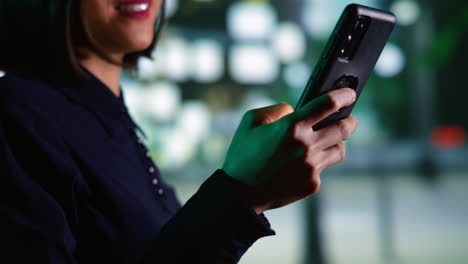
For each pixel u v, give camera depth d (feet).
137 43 4.34
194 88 73.36
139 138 4.40
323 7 31.40
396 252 29.55
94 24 4.28
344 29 3.36
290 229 36.17
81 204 3.73
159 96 65.05
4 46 4.19
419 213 42.09
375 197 51.29
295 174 3.17
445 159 93.40
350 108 3.55
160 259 3.25
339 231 35.65
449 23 26.91
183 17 68.85
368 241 32.37
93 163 3.84
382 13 3.44
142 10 4.33
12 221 3.39
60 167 3.64
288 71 31.76
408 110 108.58
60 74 4.09
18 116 3.66
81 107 4.05
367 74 3.59
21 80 3.83
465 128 122.52
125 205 3.83
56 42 4.09
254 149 3.21
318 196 26.50
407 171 75.82
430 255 28.78
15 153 3.62
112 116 4.21
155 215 4.01
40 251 3.36
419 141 78.38
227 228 3.23
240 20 64.64
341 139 3.24
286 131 3.08
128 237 3.79
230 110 79.15
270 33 61.36
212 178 3.35
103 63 4.49
